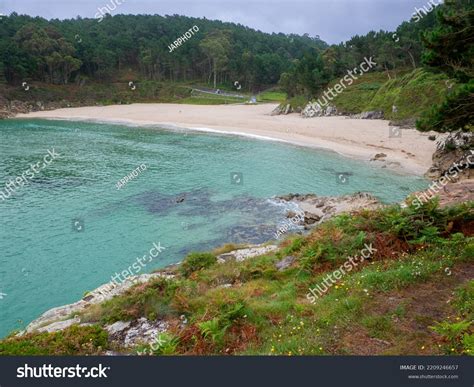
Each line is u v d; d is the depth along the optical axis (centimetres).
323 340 1055
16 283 2402
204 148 6606
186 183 4469
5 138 7788
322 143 6488
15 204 3791
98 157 6000
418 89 7825
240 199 3875
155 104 14788
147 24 19738
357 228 1852
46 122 10656
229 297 1446
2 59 13200
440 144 4744
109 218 3431
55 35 15638
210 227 3212
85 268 2581
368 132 6981
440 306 1148
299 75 12194
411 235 1675
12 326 2002
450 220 1742
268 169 5041
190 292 1556
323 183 4341
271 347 1071
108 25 19512
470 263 1388
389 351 977
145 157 5966
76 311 1741
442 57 1853
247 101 15225
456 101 1708
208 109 12800
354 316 1145
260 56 18125
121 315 1418
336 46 14212
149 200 3894
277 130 8044
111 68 16562
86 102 14512
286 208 3566
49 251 2817
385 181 4284
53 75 14900
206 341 1161
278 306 1323
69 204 3794
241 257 2223
